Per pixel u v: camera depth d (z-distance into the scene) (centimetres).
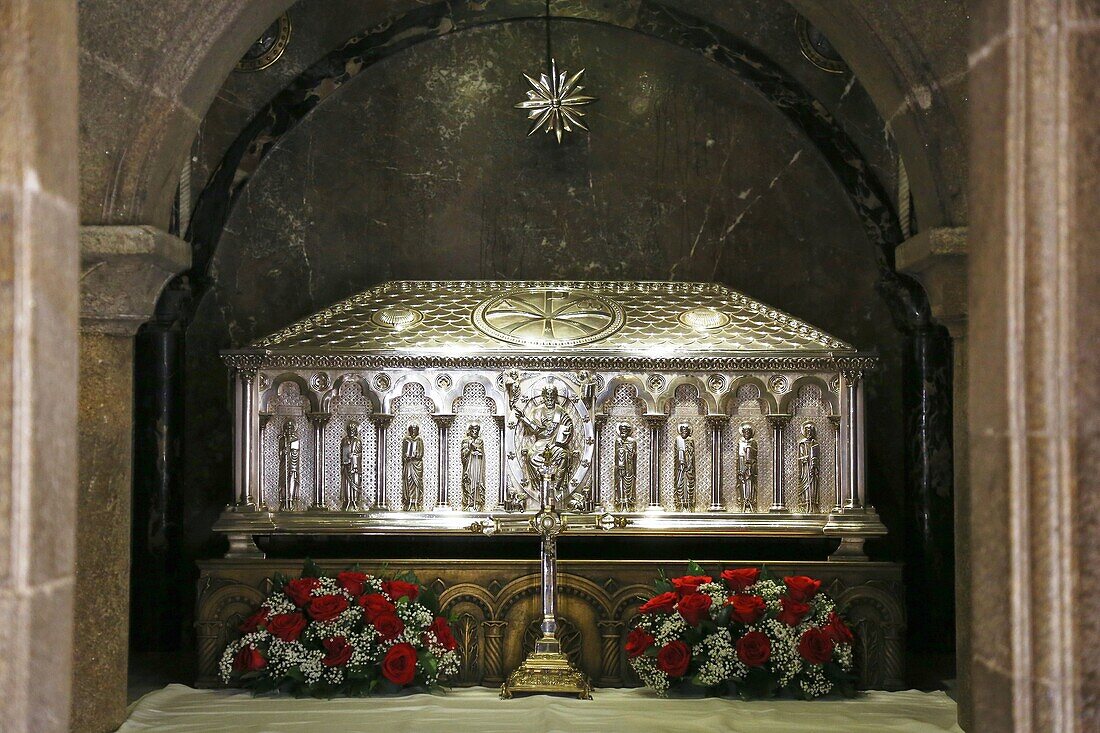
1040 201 214
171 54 400
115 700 422
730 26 617
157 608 586
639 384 525
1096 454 211
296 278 620
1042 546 213
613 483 523
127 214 403
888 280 609
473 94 629
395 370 524
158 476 587
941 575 590
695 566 508
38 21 197
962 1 405
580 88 627
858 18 414
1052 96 213
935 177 415
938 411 595
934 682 522
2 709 192
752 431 523
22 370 195
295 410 527
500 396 524
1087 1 212
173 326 593
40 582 197
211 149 608
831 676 482
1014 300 216
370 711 450
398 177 627
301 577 503
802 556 551
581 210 629
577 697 478
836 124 617
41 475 197
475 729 420
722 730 416
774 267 625
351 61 615
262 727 423
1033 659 213
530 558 561
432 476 524
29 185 196
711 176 629
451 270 625
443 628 496
